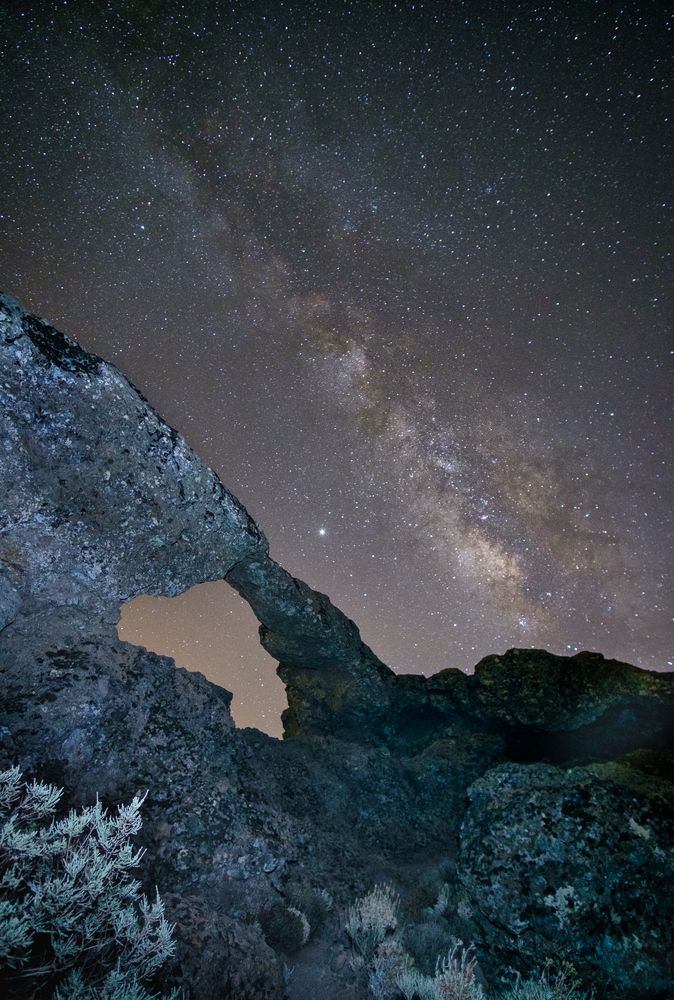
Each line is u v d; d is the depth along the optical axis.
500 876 5.14
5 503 6.49
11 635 6.28
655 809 5.38
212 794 6.23
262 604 10.84
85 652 6.40
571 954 4.59
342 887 7.00
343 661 12.04
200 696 7.66
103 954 3.31
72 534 6.99
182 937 4.11
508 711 11.51
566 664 11.78
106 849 3.67
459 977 4.62
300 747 11.45
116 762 5.78
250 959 4.36
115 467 7.23
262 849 6.06
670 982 4.17
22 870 3.39
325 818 9.46
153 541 7.80
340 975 5.05
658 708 10.66
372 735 12.67
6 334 6.23
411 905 6.95
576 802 5.53
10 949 2.88
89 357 7.07
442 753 11.73
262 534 9.57
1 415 6.30
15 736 5.30
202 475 8.23
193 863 5.46
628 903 4.68
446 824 10.27
